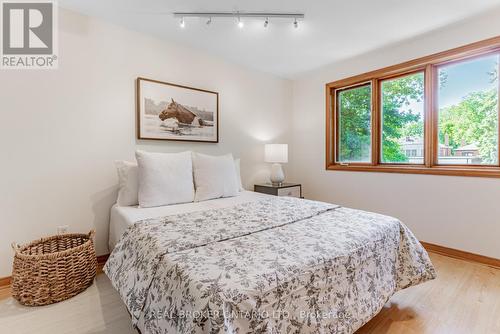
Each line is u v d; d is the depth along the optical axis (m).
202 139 2.86
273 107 3.64
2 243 1.83
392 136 2.89
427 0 1.89
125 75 2.34
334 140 3.47
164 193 2.14
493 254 2.15
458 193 2.33
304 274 1.04
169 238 1.31
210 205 2.16
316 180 3.60
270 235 1.37
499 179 2.10
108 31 2.24
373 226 1.51
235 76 3.18
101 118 2.22
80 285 1.77
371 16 2.12
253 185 3.43
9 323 1.45
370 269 1.36
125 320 1.49
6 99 1.83
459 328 1.41
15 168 1.87
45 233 2.00
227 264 1.03
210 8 2.02
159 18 2.18
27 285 1.60
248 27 2.32
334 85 3.33
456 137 2.42
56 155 2.03
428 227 2.53
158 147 2.56
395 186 2.78
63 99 2.04
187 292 0.91
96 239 2.23
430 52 2.46
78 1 1.94
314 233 1.39
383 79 2.94
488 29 2.11
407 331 1.40
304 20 2.18
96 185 2.22
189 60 2.75
